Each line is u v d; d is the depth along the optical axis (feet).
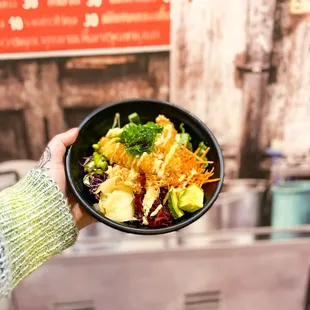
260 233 2.56
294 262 2.68
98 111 1.78
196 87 2.18
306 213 2.49
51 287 2.72
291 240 2.58
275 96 2.19
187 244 2.59
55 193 1.63
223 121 2.26
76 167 1.72
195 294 2.81
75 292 2.76
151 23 2.01
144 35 2.04
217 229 2.54
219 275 2.74
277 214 2.49
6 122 2.24
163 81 2.16
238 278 2.75
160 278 2.73
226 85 2.16
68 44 2.05
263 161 2.36
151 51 2.08
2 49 2.04
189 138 1.77
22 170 2.39
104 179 1.70
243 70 2.12
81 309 2.84
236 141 2.31
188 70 2.13
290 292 2.81
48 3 1.94
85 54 2.08
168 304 2.85
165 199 1.62
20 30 2.00
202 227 2.53
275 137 2.30
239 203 2.46
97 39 2.04
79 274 2.68
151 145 1.62
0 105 2.19
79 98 2.20
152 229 1.55
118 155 1.66
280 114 2.23
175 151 1.64
